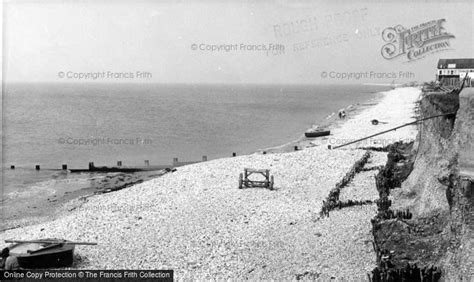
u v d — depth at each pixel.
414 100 95.56
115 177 42.31
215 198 29.45
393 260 15.38
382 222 17.31
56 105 92.12
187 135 68.00
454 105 18.06
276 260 18.92
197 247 21.05
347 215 23.17
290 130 71.81
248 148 57.72
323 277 16.75
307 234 21.30
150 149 57.84
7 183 39.94
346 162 37.72
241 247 20.62
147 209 28.17
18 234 24.61
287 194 29.62
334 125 68.00
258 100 128.50
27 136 62.78
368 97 129.38
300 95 154.50
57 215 29.48
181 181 35.03
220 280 17.52
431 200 17.94
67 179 41.84
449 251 14.61
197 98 125.06
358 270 16.97
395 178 24.67
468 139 14.26
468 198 13.78
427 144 20.69
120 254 20.69
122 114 84.25
